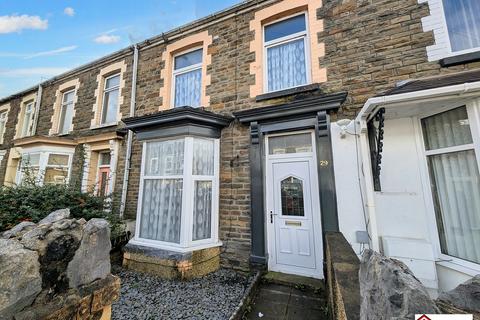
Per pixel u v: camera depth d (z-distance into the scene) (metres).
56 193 4.15
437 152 3.06
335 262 2.07
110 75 7.37
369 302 1.10
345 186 3.64
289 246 4.09
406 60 3.55
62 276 1.24
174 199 4.47
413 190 3.24
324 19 4.25
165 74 5.96
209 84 5.21
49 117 8.41
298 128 4.15
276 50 4.84
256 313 2.94
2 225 3.36
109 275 1.50
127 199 5.78
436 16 3.47
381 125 3.04
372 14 3.90
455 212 2.91
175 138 4.66
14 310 1.01
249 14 5.04
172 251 4.05
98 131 6.91
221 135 4.88
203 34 5.54
